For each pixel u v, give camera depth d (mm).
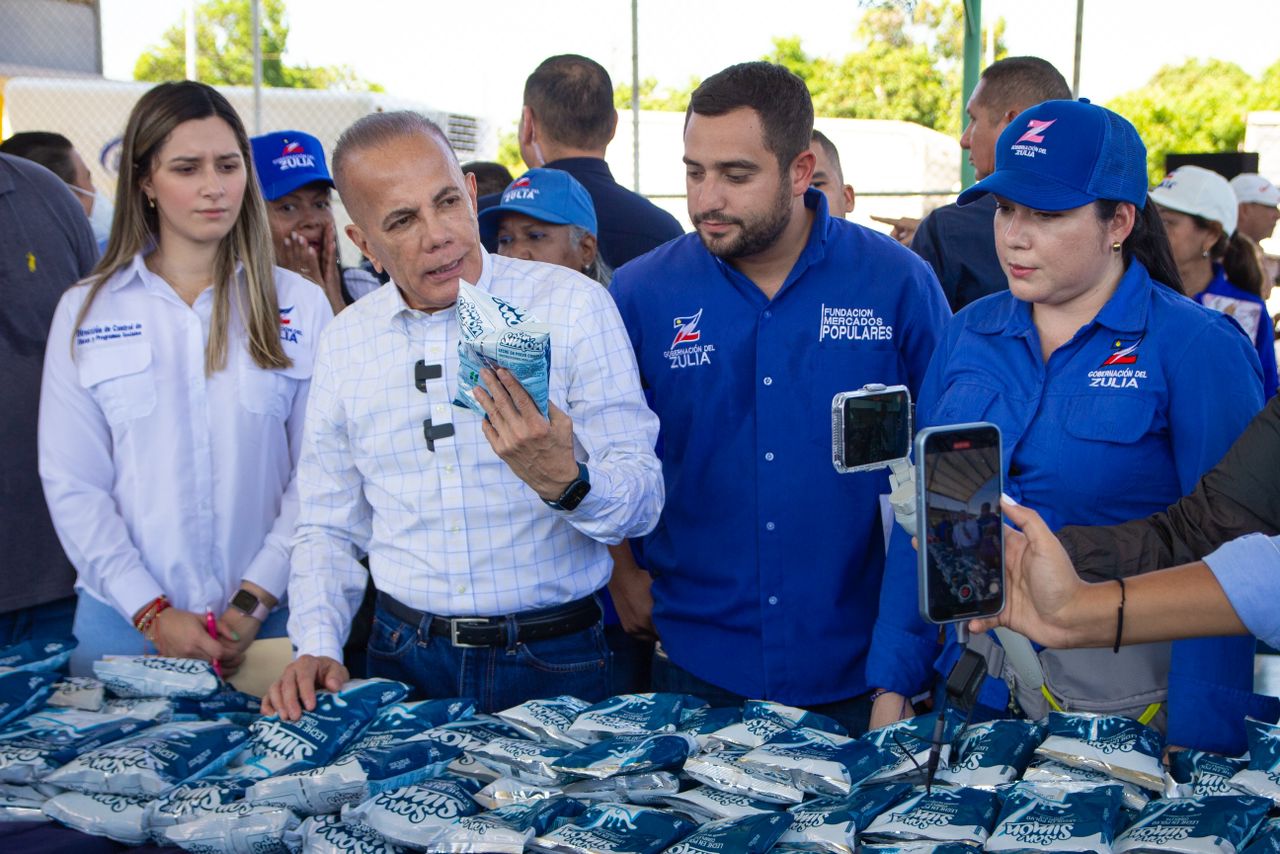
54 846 1743
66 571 2814
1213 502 1743
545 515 2115
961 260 3229
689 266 2438
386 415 2121
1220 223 4648
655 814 1607
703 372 2393
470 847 1557
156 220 2512
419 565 2146
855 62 17438
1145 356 1896
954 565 1447
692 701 1991
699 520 2443
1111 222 1890
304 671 2078
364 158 1935
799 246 2371
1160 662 1885
